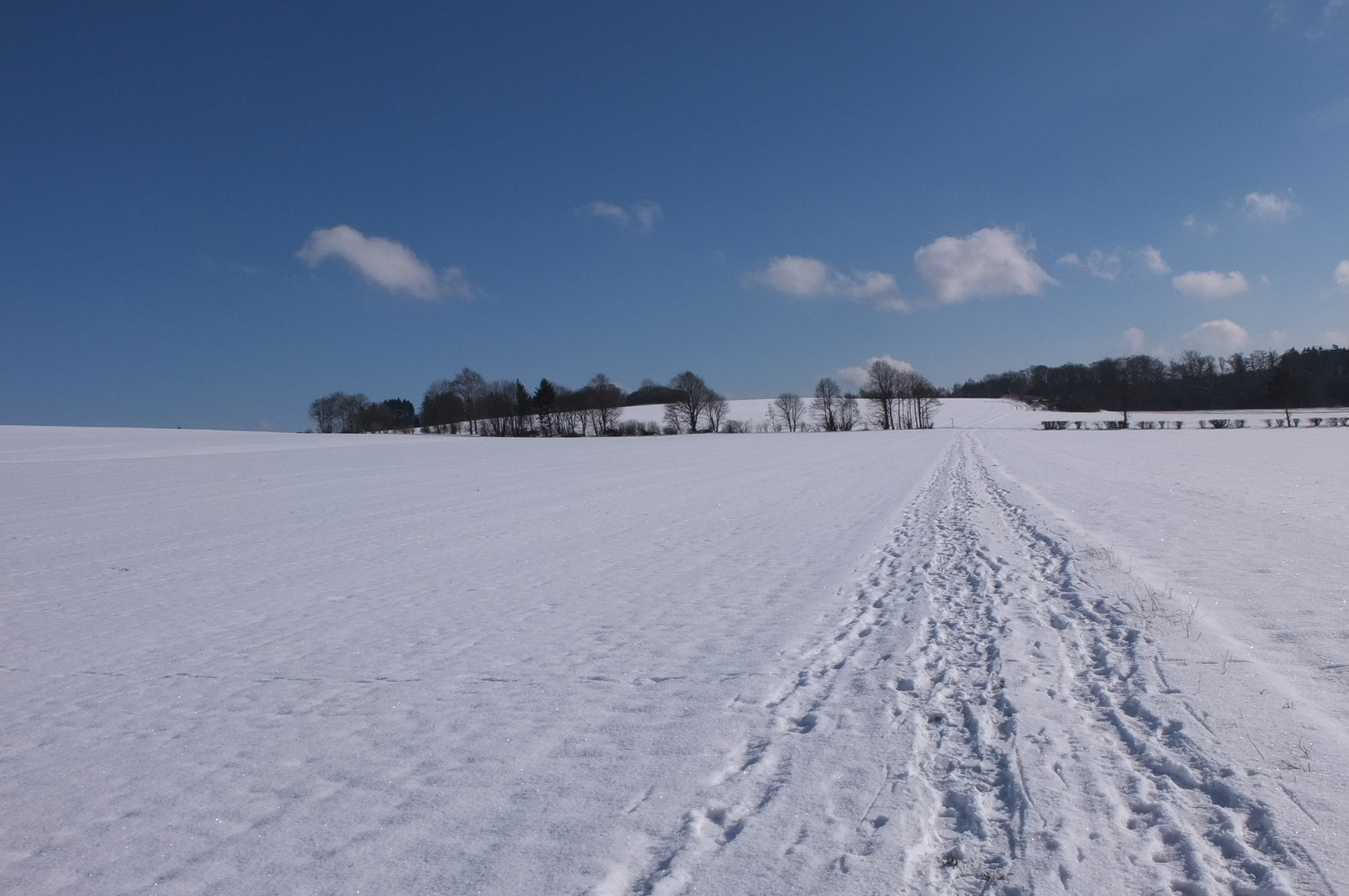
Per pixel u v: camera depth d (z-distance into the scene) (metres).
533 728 5.15
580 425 113.69
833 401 124.56
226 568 12.51
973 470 29.11
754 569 10.79
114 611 9.75
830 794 3.88
